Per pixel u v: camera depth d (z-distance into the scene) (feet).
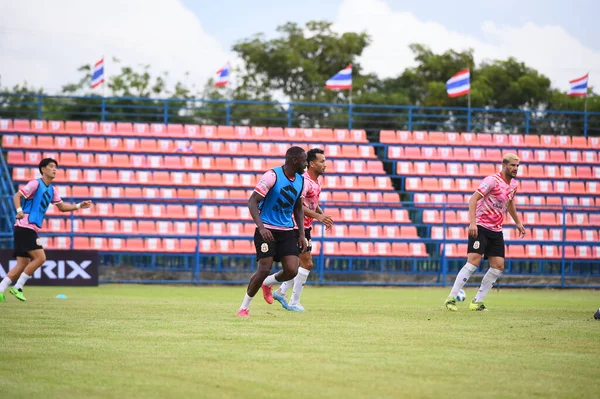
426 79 265.54
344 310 75.20
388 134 190.39
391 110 242.78
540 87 258.98
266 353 43.04
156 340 47.98
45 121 182.09
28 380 35.22
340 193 175.63
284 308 74.69
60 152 177.37
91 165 176.04
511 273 155.22
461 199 181.78
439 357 42.29
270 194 62.08
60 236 141.49
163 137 184.03
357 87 255.70
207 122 242.17
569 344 48.26
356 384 34.47
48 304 78.23
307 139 188.03
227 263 149.48
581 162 191.93
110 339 48.37
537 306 90.53
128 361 40.11
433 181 183.73
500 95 260.01
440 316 68.08
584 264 161.58
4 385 34.12
